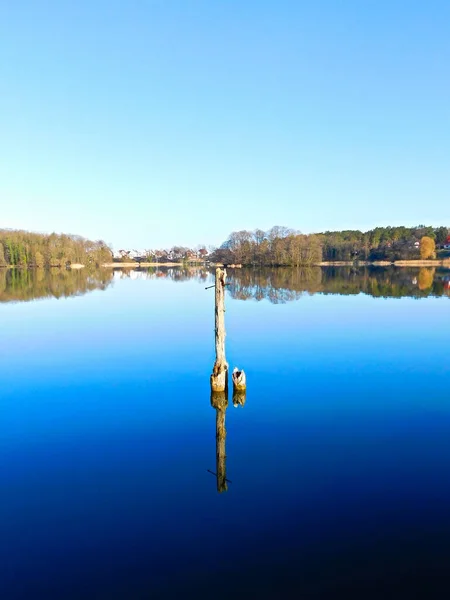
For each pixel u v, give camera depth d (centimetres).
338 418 1437
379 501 959
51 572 765
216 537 852
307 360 2150
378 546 815
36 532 873
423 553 794
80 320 3391
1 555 809
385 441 1262
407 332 2753
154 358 2239
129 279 8919
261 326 3028
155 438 1316
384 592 707
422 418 1428
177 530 876
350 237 19425
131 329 3003
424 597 695
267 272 10619
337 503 956
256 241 15588
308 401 1603
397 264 14575
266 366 2064
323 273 9975
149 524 897
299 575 749
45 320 3403
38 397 1688
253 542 835
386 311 3612
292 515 918
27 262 13362
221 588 724
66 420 1458
